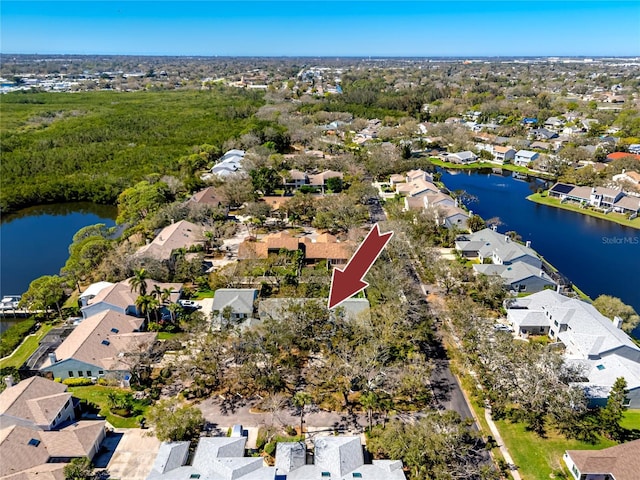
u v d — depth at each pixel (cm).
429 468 4353
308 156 15575
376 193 12850
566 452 4678
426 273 8469
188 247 9488
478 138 19738
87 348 6091
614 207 12231
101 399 5662
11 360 6469
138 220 11112
